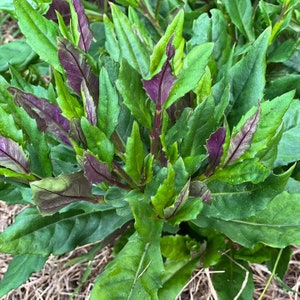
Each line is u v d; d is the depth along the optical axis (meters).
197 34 0.39
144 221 0.30
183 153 0.33
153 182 0.32
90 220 0.35
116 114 0.31
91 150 0.30
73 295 0.39
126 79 0.30
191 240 0.37
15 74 0.39
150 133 0.32
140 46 0.33
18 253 0.33
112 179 0.32
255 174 0.30
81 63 0.31
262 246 0.38
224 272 0.38
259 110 0.28
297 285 0.40
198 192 0.31
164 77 0.28
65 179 0.29
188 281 0.38
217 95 0.35
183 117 0.33
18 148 0.30
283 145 0.36
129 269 0.31
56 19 0.40
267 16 0.39
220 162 0.31
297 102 0.37
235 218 0.33
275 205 0.34
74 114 0.31
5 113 0.30
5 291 0.36
